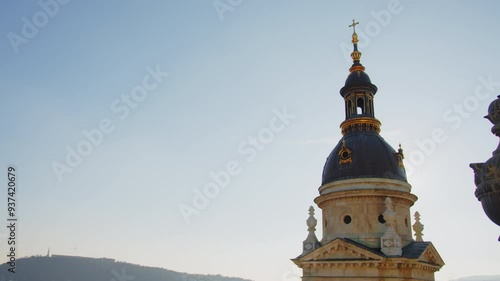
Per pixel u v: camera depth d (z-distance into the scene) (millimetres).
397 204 47875
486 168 14180
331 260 44562
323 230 50656
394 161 49875
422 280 44531
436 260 47219
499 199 13727
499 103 14641
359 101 54281
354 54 57000
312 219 49875
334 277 44438
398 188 48344
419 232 51875
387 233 43656
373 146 50000
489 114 15039
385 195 47125
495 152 14516
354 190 47125
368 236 45844
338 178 49062
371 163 48656
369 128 52438
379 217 46750
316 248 48000
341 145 51156
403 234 47438
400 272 42500
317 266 45688
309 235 49250
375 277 42500
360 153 49469
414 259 42156
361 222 46562
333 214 48625
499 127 14617
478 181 14617
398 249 43094
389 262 42344
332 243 44969
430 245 45875
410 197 48625
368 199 47188
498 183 13688
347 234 46875
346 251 44438
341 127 54219
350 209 47500
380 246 44812
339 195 47969
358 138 50969
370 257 42969
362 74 54875
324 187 50000
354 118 52656
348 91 54656
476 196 14719
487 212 14336
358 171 48406
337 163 50312
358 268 43531
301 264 46844
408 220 48938
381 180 47562
